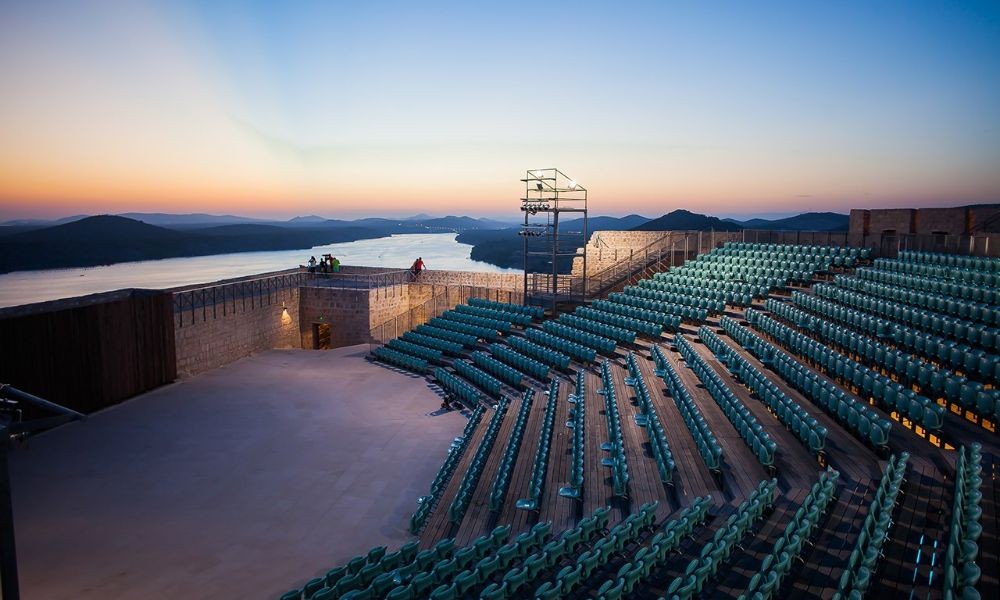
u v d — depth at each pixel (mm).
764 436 13125
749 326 23672
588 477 14328
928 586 8070
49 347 22250
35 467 18688
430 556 11133
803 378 16594
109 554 13664
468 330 32500
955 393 13453
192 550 13828
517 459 16594
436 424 22828
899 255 25625
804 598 8273
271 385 28156
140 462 19125
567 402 20609
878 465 12070
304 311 38625
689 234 34500
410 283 40406
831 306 21000
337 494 16859
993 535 8789
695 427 14867
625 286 32938
